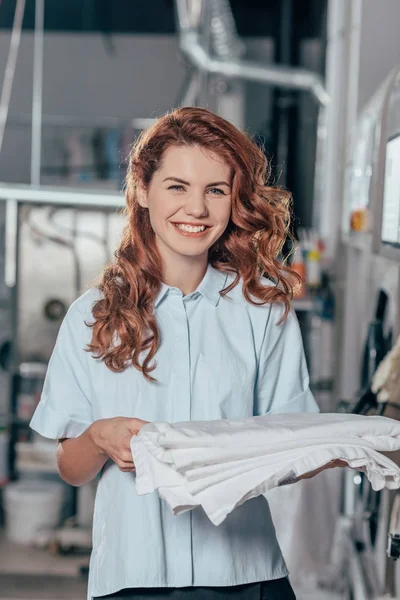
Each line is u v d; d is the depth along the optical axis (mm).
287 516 3682
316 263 5137
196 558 1729
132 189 1807
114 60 8531
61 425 1786
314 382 5164
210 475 1505
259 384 1841
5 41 7652
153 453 1530
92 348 1741
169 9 8414
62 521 4551
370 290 3693
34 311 4668
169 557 1726
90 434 1693
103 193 4605
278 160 8031
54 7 8219
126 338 1723
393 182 2584
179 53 7535
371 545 3195
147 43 8555
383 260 3295
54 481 4688
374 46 4305
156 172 1690
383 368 2619
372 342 3184
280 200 1836
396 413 2523
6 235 4613
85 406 1802
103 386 1757
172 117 1704
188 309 1790
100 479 1812
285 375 1858
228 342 1790
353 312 4414
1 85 7602
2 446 4637
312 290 5180
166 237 1700
